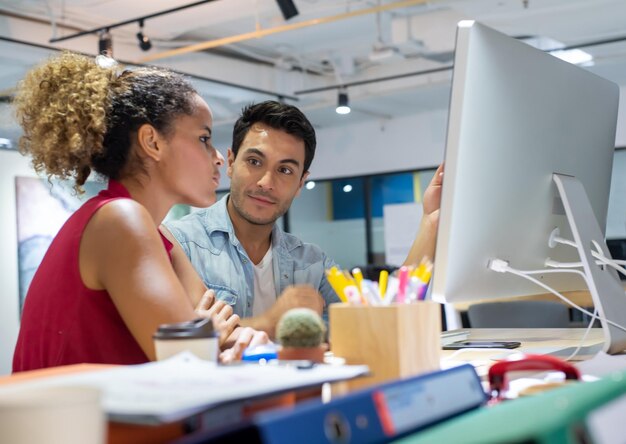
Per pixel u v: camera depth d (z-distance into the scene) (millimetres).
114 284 1267
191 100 1498
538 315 3994
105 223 1300
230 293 2158
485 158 1377
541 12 6027
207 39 7957
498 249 1464
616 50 7531
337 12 7055
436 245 1358
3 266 6273
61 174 1487
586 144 1751
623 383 636
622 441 600
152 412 602
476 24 1336
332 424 588
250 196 2164
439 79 8633
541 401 601
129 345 1321
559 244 1671
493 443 525
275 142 2156
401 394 668
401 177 10805
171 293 1245
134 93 1465
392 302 1093
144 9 6680
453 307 4793
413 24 6945
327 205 11453
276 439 542
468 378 775
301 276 2303
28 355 1368
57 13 6762
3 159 6281
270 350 1165
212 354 976
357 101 9312
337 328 1050
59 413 561
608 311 1536
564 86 1632
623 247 9414
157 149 1470
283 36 7867
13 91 1544
